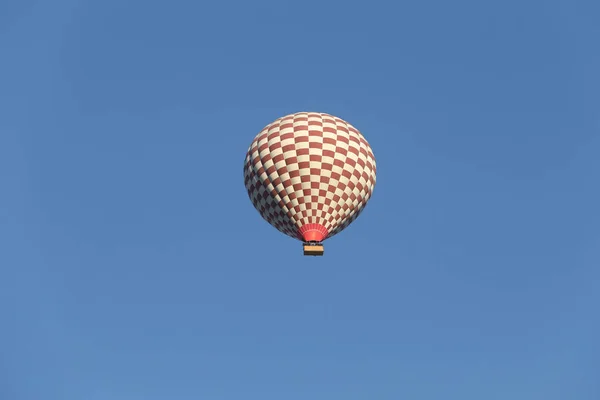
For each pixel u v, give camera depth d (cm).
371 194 19000
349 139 18738
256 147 18775
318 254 17738
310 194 18138
